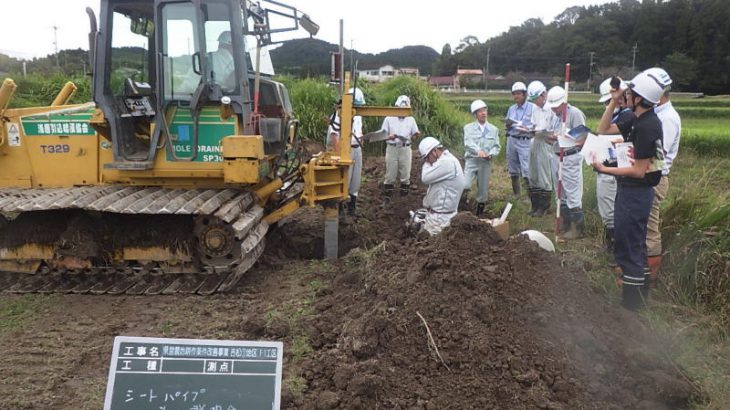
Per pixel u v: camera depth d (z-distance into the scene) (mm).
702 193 6129
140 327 4762
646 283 5051
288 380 3758
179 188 5934
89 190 5688
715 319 4809
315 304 5117
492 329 4027
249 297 5457
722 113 31219
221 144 5699
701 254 5246
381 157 14336
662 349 4219
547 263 4938
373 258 5715
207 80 5613
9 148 6035
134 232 5668
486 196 8484
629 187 4734
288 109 7152
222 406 2705
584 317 4297
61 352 4336
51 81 17172
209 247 5516
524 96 8898
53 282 5707
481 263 4742
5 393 3744
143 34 5996
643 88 4480
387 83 16344
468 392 3475
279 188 6441
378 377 3502
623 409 3461
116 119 5668
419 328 4035
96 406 3590
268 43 6391
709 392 3758
